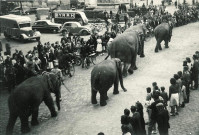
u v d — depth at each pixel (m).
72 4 60.22
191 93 17.61
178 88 14.47
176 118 14.41
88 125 14.16
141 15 48.88
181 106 15.62
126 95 17.56
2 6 57.53
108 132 13.37
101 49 27.53
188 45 30.39
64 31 38.81
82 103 16.91
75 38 28.81
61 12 43.88
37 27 41.06
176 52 27.72
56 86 15.52
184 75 15.98
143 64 24.23
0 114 16.20
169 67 23.03
